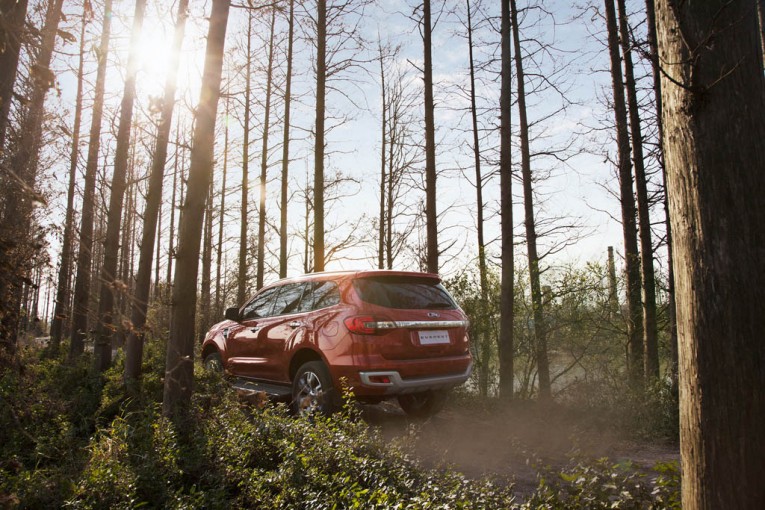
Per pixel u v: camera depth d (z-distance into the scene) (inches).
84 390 277.9
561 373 335.0
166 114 311.6
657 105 363.9
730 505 85.7
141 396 248.7
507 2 359.9
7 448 173.3
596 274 345.4
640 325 350.9
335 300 240.4
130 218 501.7
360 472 152.9
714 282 89.7
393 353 220.7
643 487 124.1
